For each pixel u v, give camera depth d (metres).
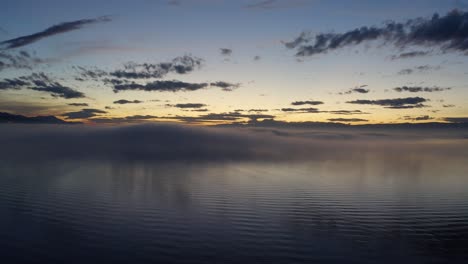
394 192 12.52
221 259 6.61
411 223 8.85
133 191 12.55
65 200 11.00
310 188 13.27
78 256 6.70
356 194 12.20
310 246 7.28
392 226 8.58
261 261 6.57
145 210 9.91
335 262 6.56
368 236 7.91
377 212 9.85
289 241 7.57
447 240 7.70
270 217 9.34
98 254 6.80
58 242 7.41
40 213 9.52
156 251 6.98
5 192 12.05
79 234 7.89
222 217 9.30
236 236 7.86
